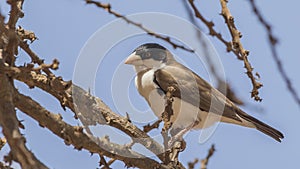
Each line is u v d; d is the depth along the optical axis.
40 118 7.60
